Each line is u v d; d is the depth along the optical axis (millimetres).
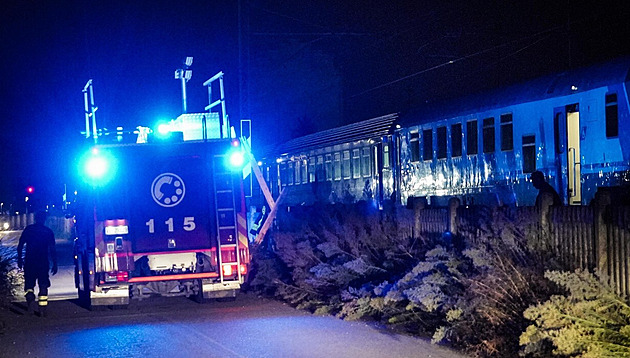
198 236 13891
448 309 9859
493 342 8531
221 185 14016
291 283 15336
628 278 8039
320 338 10195
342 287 13234
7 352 9820
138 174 13703
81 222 14977
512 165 19188
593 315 7430
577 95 16875
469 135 21031
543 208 9789
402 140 24531
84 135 15383
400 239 13406
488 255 9430
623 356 6902
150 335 10914
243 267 14023
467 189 21141
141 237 13633
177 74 16031
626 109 15453
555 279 7699
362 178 26469
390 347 9375
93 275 13516
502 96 19828
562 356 7625
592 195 16438
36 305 13750
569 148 17312
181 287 13969
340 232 14477
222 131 14969
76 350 9836
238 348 9633
